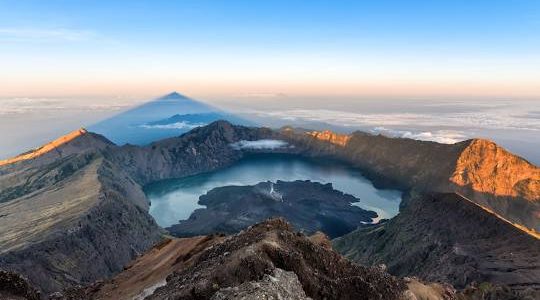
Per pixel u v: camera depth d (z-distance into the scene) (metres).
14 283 60.47
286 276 46.22
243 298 38.66
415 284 68.44
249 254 48.91
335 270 56.16
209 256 60.97
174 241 103.62
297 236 58.75
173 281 57.19
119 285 80.50
